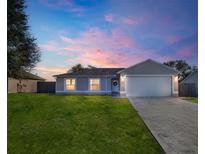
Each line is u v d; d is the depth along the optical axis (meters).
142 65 19.61
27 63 25.27
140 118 9.41
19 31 23.66
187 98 19.06
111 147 5.98
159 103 14.21
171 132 7.25
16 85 25.02
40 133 7.25
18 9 23.98
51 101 14.01
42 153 5.62
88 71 24.42
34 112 10.48
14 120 8.93
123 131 7.46
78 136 6.92
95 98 16.59
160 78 19.47
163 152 5.59
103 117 9.57
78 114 10.18
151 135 7.00
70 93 22.02
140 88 19.41
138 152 5.63
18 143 6.35
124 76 19.48
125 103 13.92
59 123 8.51
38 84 27.77
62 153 5.60
